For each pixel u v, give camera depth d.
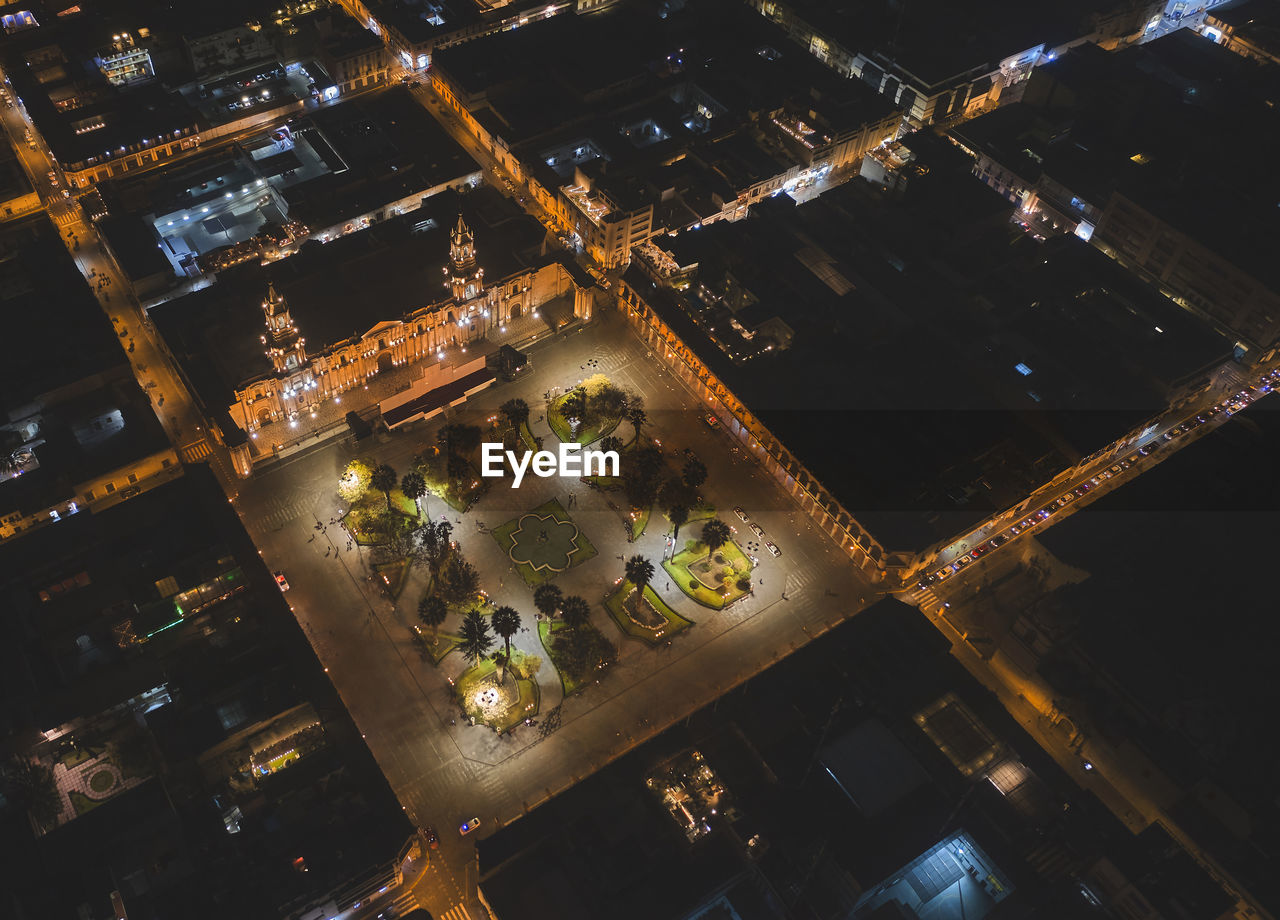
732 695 194.62
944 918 173.12
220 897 170.75
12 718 189.00
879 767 181.38
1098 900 171.38
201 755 188.62
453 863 187.25
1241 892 177.75
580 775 198.88
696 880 171.25
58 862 174.38
